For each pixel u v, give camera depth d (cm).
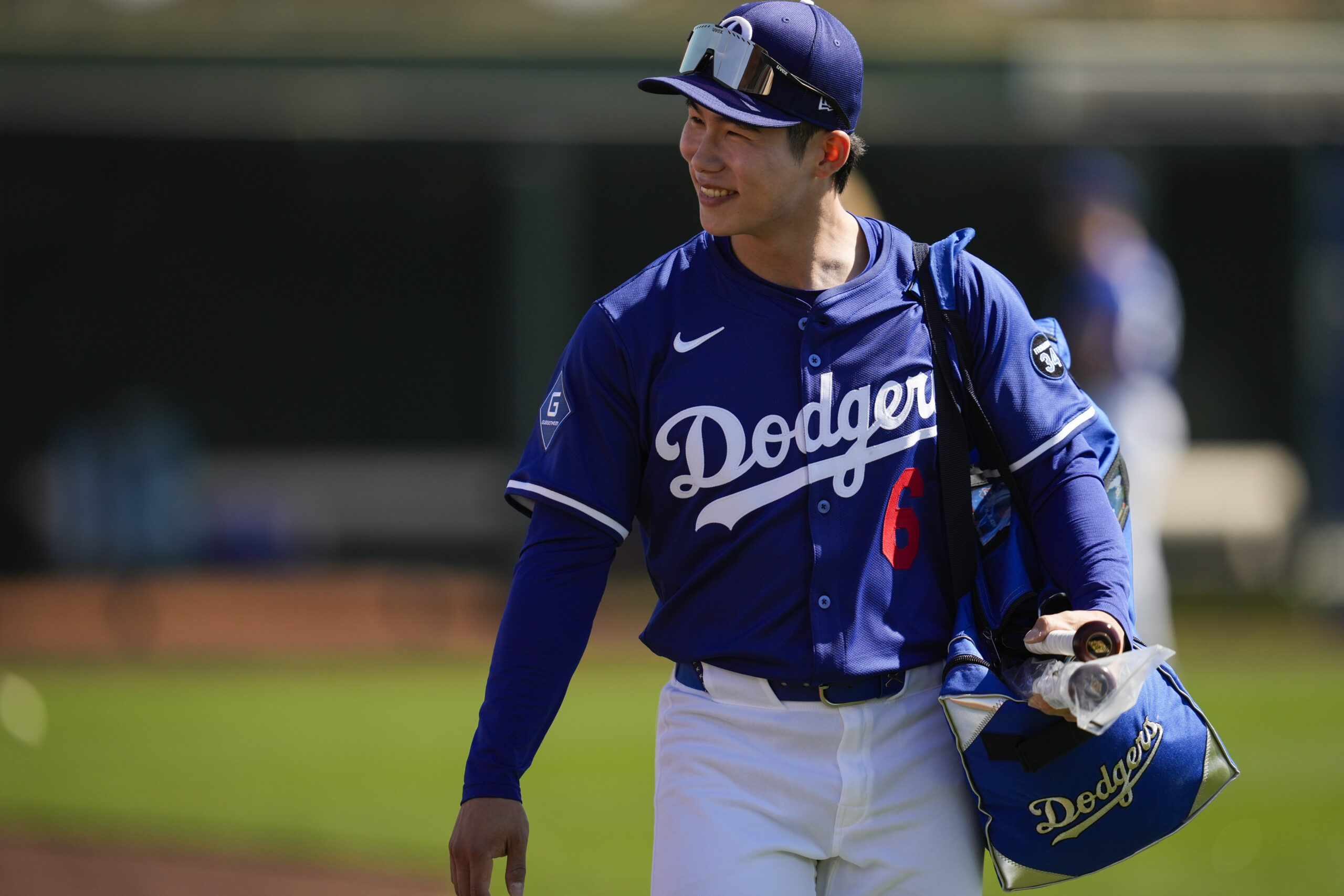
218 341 5122
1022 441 880
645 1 4612
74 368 5038
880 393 871
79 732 2534
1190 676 2878
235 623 3669
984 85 3809
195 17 4500
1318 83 3916
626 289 891
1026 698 830
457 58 3759
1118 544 859
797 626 862
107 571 4241
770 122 838
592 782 2189
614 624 3662
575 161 4384
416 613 3812
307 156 4919
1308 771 2153
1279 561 4338
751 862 855
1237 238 5081
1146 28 4444
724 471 861
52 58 3719
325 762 2320
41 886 1716
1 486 4859
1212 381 5116
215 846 1883
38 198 4928
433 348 5209
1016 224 5244
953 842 883
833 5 4694
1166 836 874
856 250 911
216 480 4844
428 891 1709
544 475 880
